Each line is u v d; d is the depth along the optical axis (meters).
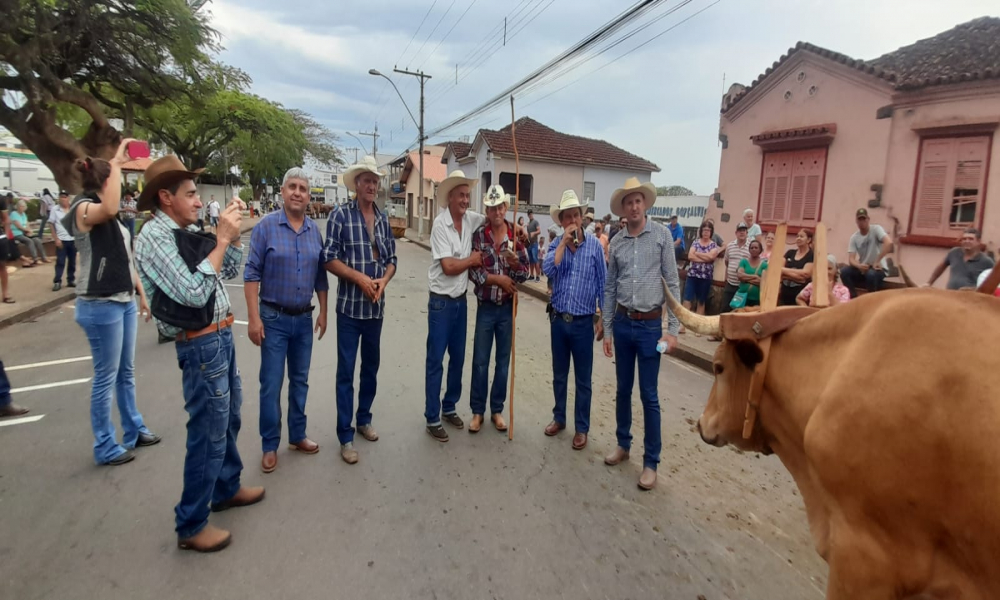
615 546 3.23
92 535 3.16
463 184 4.48
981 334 1.51
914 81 8.45
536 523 3.44
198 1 17.33
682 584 2.93
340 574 2.89
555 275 4.58
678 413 5.55
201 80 19.05
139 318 8.62
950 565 1.58
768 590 2.90
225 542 3.09
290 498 3.63
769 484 4.08
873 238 7.54
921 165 8.52
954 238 8.13
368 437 4.57
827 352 1.95
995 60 8.20
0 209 9.48
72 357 6.84
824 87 9.80
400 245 27.69
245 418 4.91
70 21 15.02
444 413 5.00
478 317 4.79
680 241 11.12
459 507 3.59
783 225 2.36
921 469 1.54
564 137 28.66
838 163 9.62
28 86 14.42
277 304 3.96
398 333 8.27
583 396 4.51
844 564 1.72
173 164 2.79
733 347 2.36
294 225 4.00
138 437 4.31
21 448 4.25
